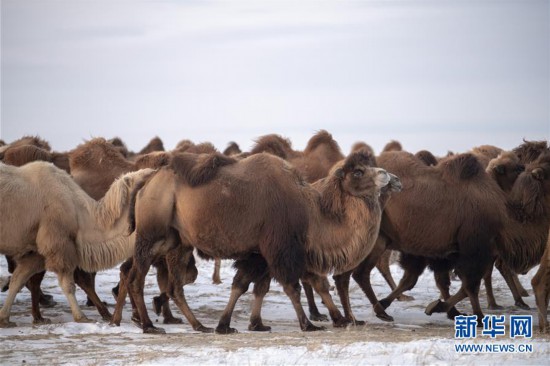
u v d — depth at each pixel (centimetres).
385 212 4753
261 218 4322
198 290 6144
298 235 4328
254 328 4450
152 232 4422
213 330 4431
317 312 4972
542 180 4816
